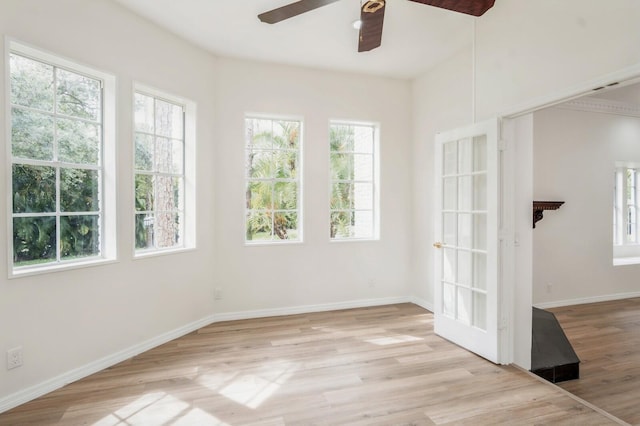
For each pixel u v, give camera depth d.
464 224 3.12
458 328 3.14
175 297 3.34
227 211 3.82
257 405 2.19
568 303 4.68
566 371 2.86
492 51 2.81
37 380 2.29
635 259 5.23
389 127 4.39
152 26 3.07
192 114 3.52
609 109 4.76
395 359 2.86
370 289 4.36
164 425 1.98
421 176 4.29
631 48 1.83
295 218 4.18
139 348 2.98
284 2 2.74
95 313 2.64
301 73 4.02
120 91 2.82
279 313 4.01
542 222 4.54
